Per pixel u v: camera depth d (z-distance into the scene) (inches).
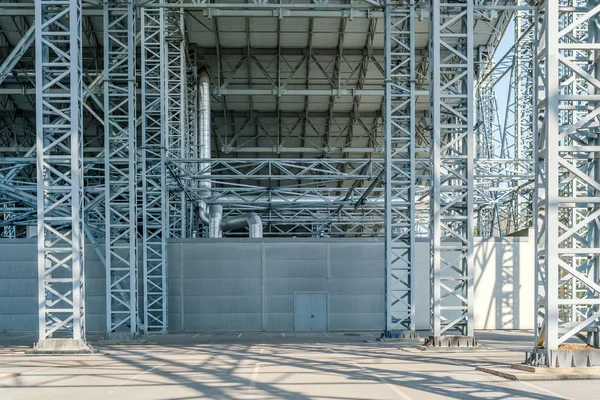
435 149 819.4
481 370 570.9
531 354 566.6
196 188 1616.6
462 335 813.9
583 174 550.0
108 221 1063.0
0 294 1459.2
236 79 1930.4
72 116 816.3
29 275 1465.3
